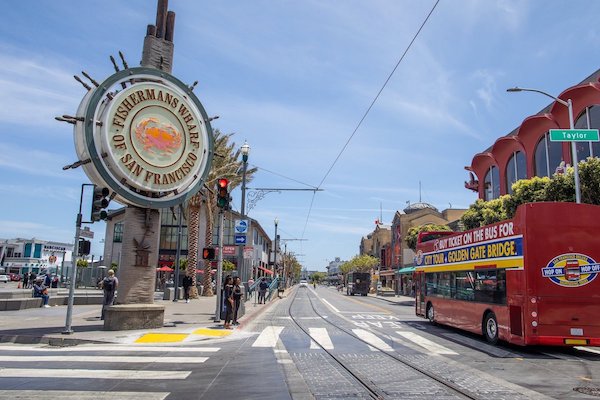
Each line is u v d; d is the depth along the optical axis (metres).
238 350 11.80
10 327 14.97
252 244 64.31
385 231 90.06
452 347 13.27
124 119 14.89
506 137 33.72
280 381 8.23
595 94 24.30
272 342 13.44
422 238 21.94
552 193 19.72
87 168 14.66
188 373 8.77
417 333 16.61
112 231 63.38
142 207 15.55
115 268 49.69
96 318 18.12
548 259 12.16
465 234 16.14
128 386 7.63
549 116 27.89
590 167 18.52
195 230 35.03
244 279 48.97
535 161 30.03
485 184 38.78
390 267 73.75
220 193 18.03
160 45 16.75
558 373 9.62
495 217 27.69
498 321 13.49
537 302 11.98
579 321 11.92
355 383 8.23
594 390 8.03
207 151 17.03
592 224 12.34
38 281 24.36
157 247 15.93
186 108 16.41
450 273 17.53
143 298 15.34
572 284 12.07
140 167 15.11
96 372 8.70
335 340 14.12
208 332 14.74
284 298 46.75
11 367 9.12
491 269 13.98
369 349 12.39
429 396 7.38
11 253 94.44
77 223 14.02
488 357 11.62
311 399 7.03
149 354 10.93
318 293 67.88
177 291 31.64
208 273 38.69
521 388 8.09
